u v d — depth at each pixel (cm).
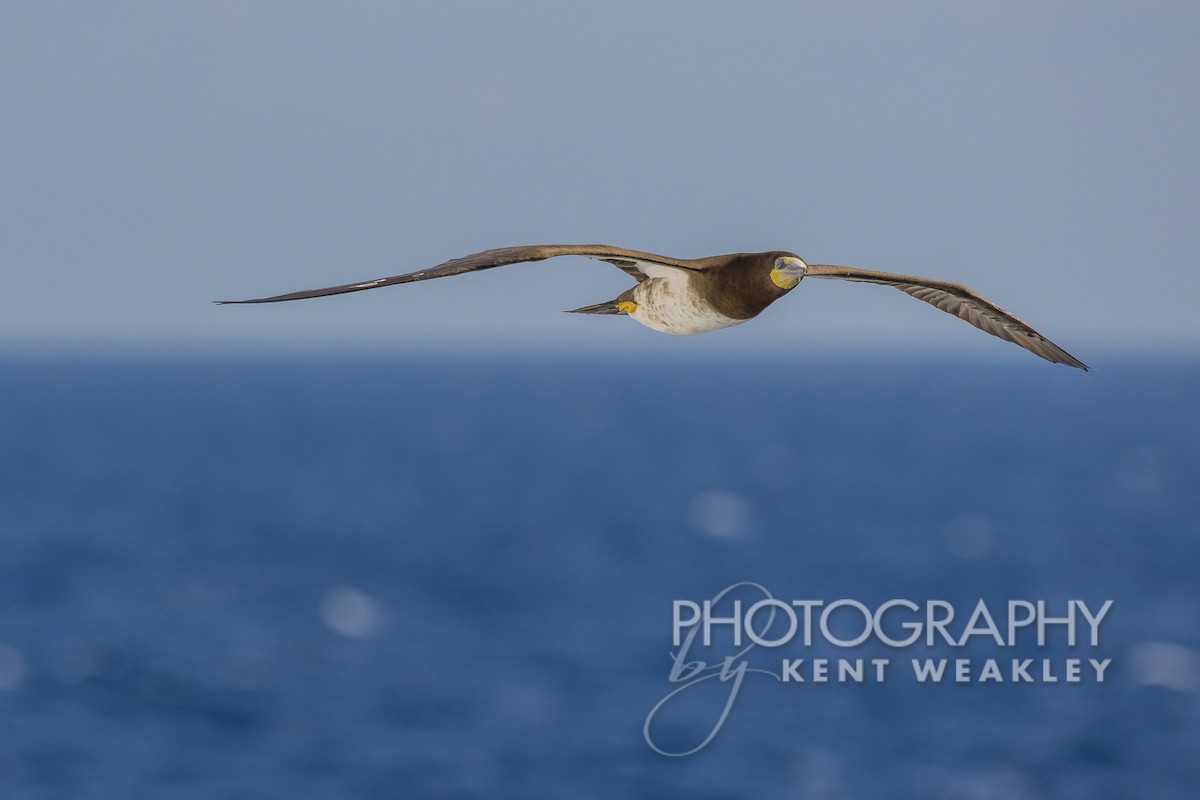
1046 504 8631
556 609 5350
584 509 8406
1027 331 1292
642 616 5250
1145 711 4012
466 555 6650
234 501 8744
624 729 3812
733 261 1246
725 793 3394
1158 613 5338
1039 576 6097
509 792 3419
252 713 3959
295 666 4462
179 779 3509
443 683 4259
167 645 4731
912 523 7794
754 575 6075
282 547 6881
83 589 5738
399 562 6450
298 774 3503
